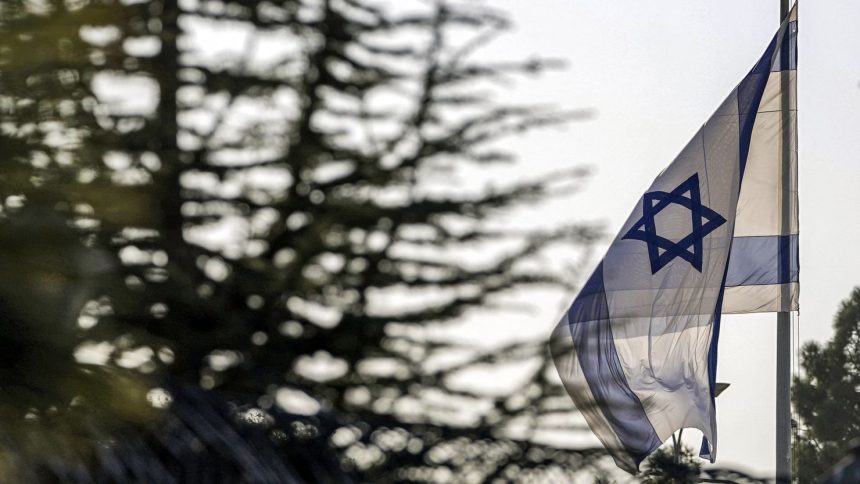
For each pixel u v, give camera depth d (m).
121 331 7.43
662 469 8.60
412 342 11.71
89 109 7.91
